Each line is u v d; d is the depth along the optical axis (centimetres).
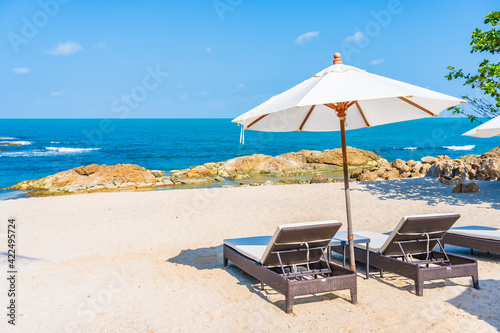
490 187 1445
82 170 2459
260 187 1656
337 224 478
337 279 458
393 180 1727
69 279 576
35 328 413
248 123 572
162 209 1218
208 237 853
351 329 403
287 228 452
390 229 887
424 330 398
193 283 550
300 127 654
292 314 441
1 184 2552
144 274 596
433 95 432
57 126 14412
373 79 431
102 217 1116
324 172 3047
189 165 3600
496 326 403
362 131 10175
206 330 406
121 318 436
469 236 643
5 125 15675
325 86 412
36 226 1016
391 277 562
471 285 522
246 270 543
